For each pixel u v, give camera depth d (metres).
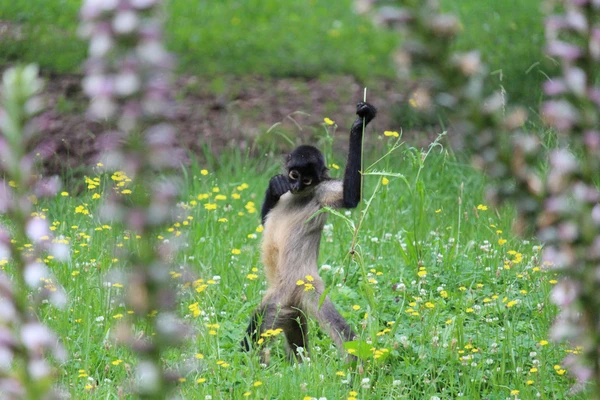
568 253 4.70
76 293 12.09
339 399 9.86
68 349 10.77
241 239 15.26
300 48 29.75
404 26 3.96
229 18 32.81
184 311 11.93
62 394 7.89
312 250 11.64
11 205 4.48
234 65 27.67
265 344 11.44
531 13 29.48
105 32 3.89
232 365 10.77
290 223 11.69
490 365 11.05
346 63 28.14
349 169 11.44
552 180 4.58
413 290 13.23
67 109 21.80
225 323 12.11
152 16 3.98
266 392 10.14
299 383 10.13
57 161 19.36
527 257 14.15
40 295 4.84
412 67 4.09
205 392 9.91
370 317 11.02
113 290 12.18
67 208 15.96
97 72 3.96
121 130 4.23
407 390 10.44
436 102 4.16
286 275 11.52
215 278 12.77
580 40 4.61
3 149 4.36
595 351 4.99
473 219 16.08
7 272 11.23
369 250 14.76
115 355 10.87
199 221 15.41
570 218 4.61
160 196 4.40
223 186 17.84
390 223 15.86
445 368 10.84
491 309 12.44
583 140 4.55
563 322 5.26
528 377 10.63
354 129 11.52
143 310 4.58
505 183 4.54
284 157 12.60
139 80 3.96
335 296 12.97
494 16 29.73
